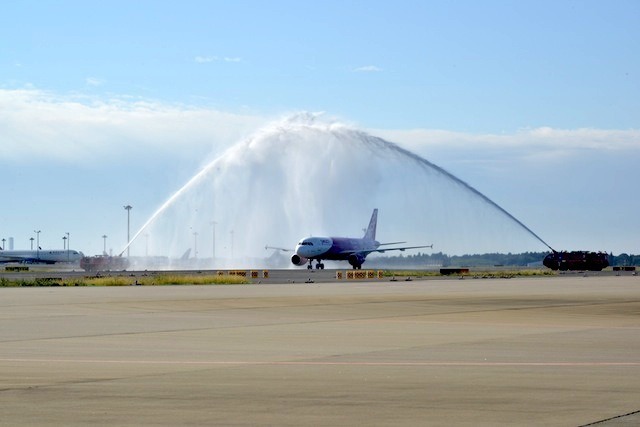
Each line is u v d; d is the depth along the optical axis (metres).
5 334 36.19
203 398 19.39
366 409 18.03
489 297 68.88
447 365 25.39
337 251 189.50
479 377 22.78
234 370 24.30
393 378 22.59
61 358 27.36
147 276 128.00
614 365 25.34
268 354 28.48
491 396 19.64
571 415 17.31
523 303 60.31
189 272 166.38
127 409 18.00
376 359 26.98
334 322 43.22
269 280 117.75
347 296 70.19
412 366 25.14
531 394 19.92
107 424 16.41
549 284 102.56
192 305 57.59
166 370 24.30
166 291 80.44
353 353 28.75
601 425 16.28
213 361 26.50
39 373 23.64
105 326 40.47
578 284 102.25
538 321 43.94
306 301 62.59
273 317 46.78
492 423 16.52
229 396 19.66
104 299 65.19
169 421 16.73
